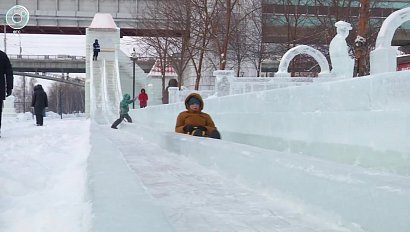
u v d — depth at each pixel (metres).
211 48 28.41
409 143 3.73
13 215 3.35
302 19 28.86
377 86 4.24
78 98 122.00
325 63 14.85
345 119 4.72
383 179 2.33
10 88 10.93
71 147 9.23
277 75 14.55
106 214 2.26
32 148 8.80
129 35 67.31
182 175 4.78
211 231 2.63
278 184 3.49
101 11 64.06
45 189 4.52
